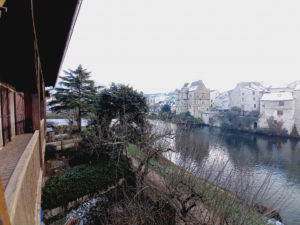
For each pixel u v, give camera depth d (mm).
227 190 3650
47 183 5164
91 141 7137
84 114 12016
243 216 3006
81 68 12438
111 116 7543
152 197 5004
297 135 20344
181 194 4211
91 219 4871
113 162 6523
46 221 4590
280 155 13875
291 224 5695
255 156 13242
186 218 3771
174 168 4812
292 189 7895
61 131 11562
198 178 4359
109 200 5402
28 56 2324
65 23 1811
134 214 3883
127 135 6488
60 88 11719
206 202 3658
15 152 2332
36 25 1835
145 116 7633
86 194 5562
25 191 1480
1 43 1950
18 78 3152
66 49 2494
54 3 1469
